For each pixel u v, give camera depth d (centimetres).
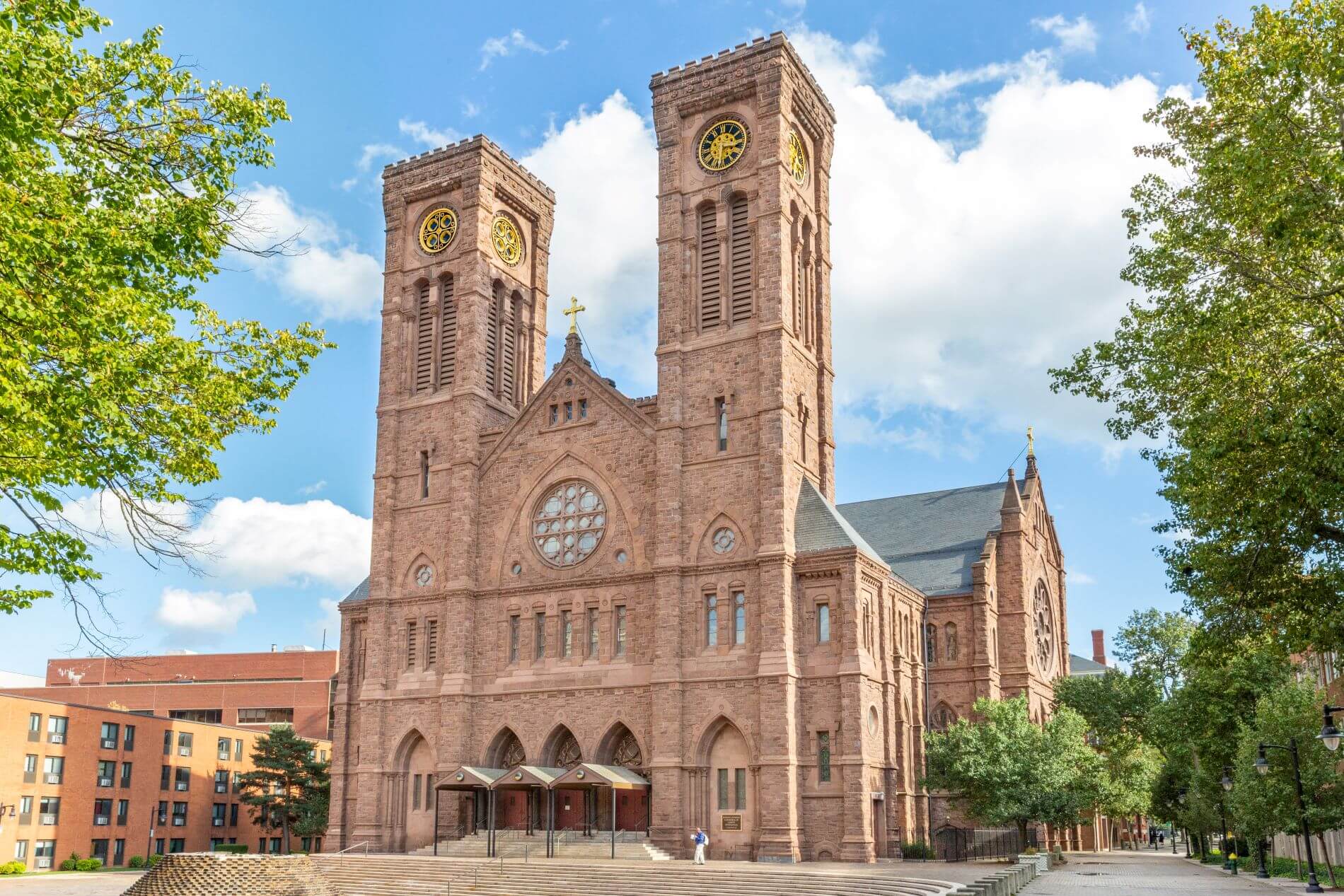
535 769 6694
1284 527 3503
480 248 8300
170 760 10575
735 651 6706
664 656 6812
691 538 7000
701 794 6600
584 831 6900
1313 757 5909
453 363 8269
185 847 10625
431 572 7925
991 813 6888
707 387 7188
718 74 7581
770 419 6906
